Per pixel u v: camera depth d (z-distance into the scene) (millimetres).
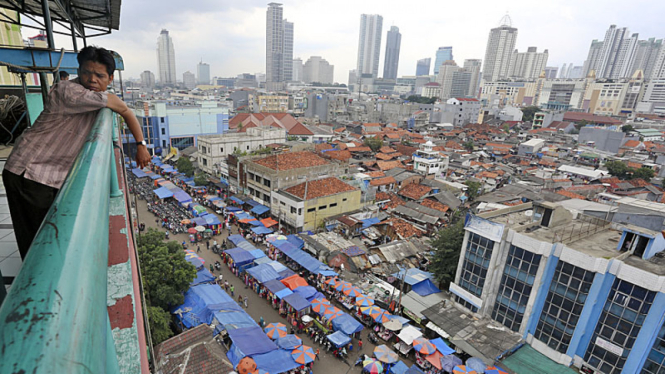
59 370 684
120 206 3168
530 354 24578
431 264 33469
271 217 44469
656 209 33156
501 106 182375
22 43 21109
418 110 142750
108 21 12773
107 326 1336
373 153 85500
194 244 39000
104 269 1298
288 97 168125
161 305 25234
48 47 7445
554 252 24031
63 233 1178
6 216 6527
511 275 25875
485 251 26812
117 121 6680
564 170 71688
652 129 113625
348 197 45031
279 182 43875
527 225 27672
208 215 43031
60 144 3400
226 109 80750
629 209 32781
